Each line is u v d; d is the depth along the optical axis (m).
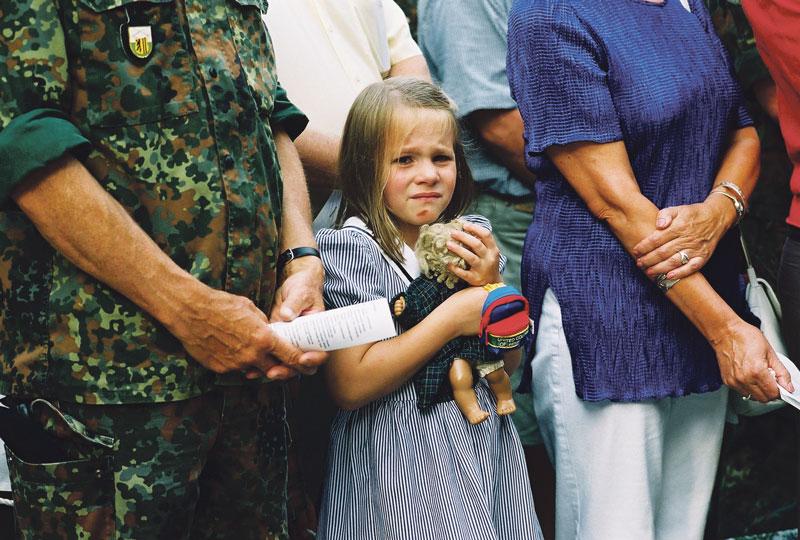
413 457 2.49
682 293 2.76
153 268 2.00
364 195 2.67
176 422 2.09
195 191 2.06
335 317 2.16
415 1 3.96
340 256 2.59
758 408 3.16
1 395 2.22
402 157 2.62
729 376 2.77
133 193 2.04
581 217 2.86
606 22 2.80
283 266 2.34
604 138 2.73
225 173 2.10
